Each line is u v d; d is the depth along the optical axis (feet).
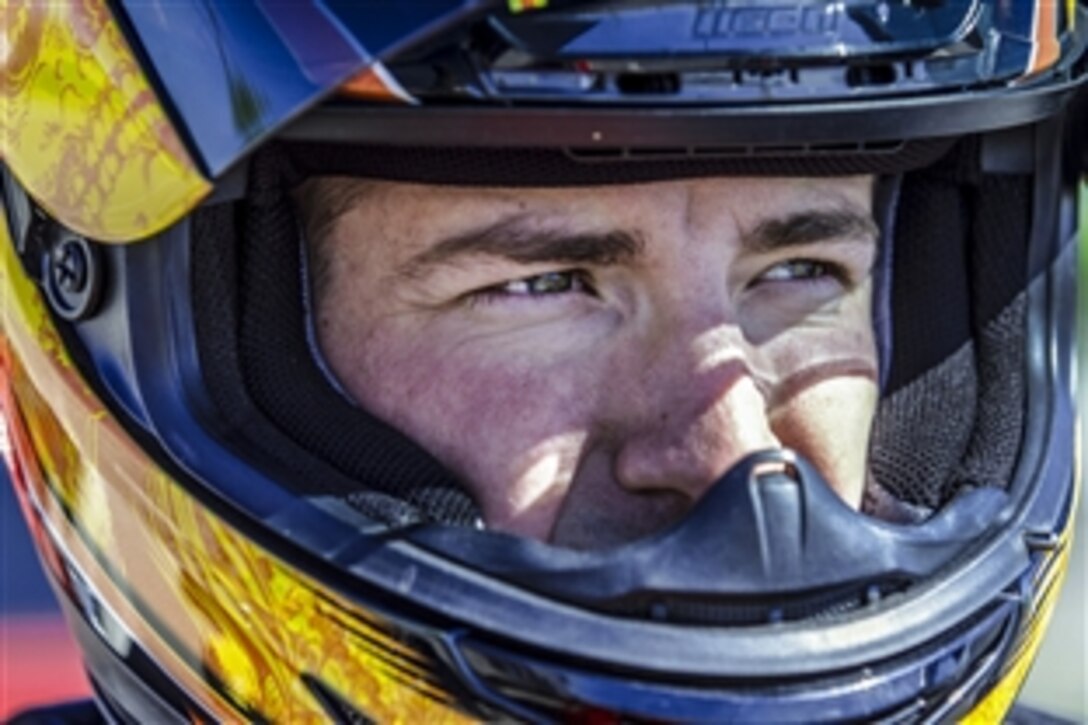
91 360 8.81
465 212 8.38
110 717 9.66
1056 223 9.85
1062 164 9.86
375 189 8.50
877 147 8.48
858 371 9.06
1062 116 9.78
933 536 8.54
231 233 8.51
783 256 8.75
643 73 7.77
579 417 8.53
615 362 8.54
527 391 8.53
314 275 8.69
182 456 8.38
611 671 7.84
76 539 9.14
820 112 7.90
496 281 8.46
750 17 7.82
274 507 8.19
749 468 8.05
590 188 8.31
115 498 8.70
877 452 9.28
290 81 7.86
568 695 7.82
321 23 7.84
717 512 7.98
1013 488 9.16
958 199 9.71
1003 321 9.66
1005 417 9.44
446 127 7.78
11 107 8.94
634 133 7.78
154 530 8.55
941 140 8.87
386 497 8.22
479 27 7.72
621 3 7.76
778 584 7.95
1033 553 8.94
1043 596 9.06
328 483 8.24
